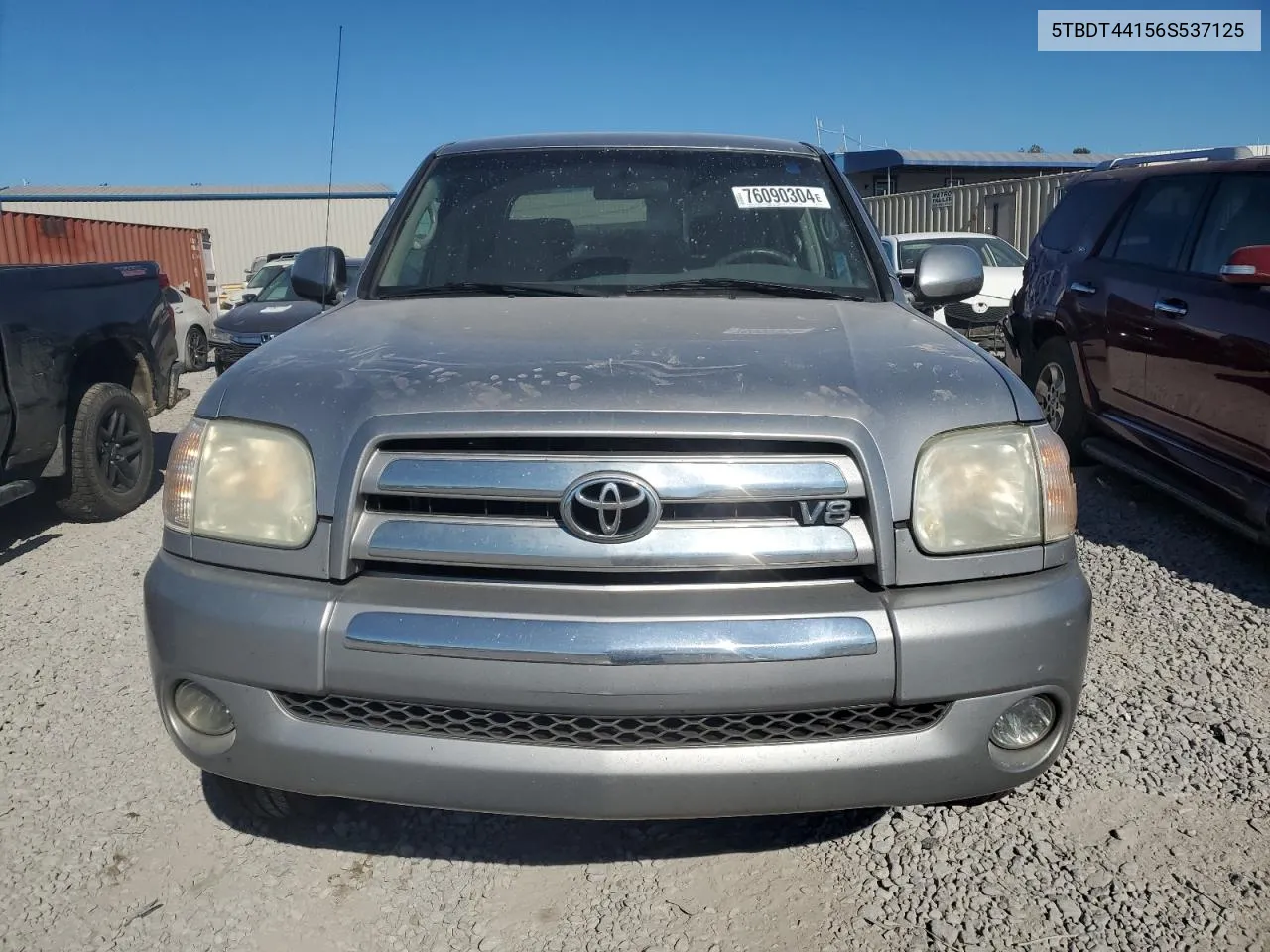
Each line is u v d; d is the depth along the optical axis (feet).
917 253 37.65
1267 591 14.60
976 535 7.34
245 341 36.65
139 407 20.45
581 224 11.46
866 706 7.06
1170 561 15.89
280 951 7.83
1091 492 19.67
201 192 106.01
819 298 10.60
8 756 10.55
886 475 7.20
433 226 11.56
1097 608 14.16
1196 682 11.89
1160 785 9.82
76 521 19.65
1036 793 9.73
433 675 6.90
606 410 7.12
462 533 7.14
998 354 33.12
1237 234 15.92
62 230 56.24
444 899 8.39
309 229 106.11
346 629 7.02
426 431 7.15
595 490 7.02
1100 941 7.81
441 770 7.07
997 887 8.45
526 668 6.81
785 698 6.87
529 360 7.84
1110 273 18.94
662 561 7.02
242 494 7.50
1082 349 19.63
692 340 8.39
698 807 7.04
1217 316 15.48
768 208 11.60
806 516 7.15
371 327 9.20
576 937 7.97
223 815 9.48
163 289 21.99
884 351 8.29
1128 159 28.35
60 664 12.83
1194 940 7.80
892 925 8.05
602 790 6.98
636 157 12.16
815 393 7.39
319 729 7.23
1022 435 7.59
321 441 7.37
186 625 7.38
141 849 9.00
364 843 9.09
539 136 12.84
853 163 89.10
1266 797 9.61
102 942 7.89
